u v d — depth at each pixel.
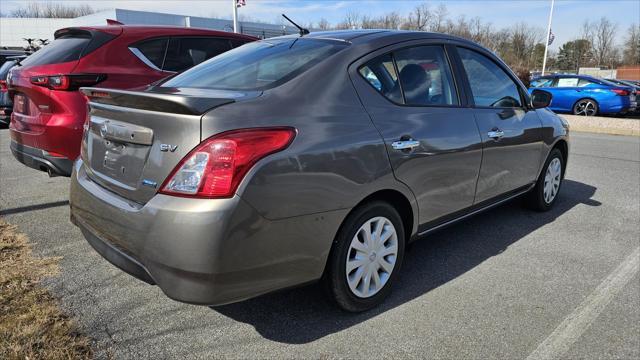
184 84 2.98
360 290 2.74
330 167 2.39
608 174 6.72
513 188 4.07
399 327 2.70
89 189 2.64
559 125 4.68
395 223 2.87
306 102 2.48
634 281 3.31
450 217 3.37
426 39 3.31
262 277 2.25
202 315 2.77
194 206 2.07
